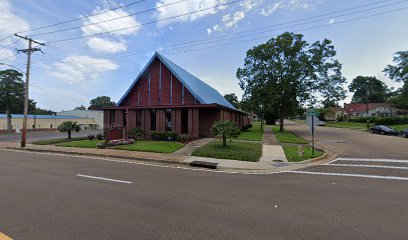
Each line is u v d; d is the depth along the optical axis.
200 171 9.46
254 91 32.94
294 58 32.16
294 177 8.45
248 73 34.34
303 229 4.16
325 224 4.38
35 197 5.79
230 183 7.45
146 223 4.33
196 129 20.39
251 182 7.63
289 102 34.22
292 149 15.56
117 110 23.52
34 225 4.20
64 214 4.71
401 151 15.27
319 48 32.50
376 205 5.47
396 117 42.25
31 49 19.17
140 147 15.27
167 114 22.69
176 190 6.55
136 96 24.78
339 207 5.32
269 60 32.69
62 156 13.47
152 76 24.34
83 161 11.64
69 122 22.42
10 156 13.49
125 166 10.35
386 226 4.32
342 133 31.50
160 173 8.92
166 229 4.09
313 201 5.72
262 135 26.67
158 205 5.30
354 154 14.21
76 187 6.74
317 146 17.84
